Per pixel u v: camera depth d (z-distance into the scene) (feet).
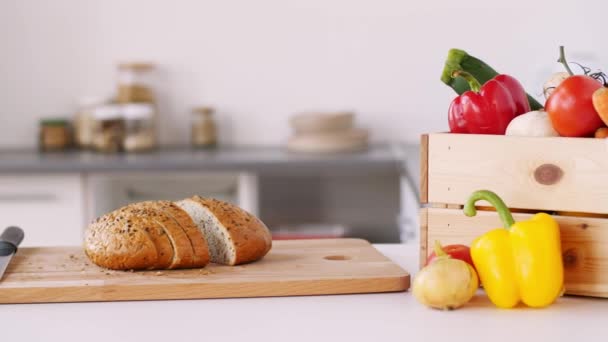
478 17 10.90
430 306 2.98
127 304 3.15
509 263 2.94
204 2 11.10
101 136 10.58
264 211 11.09
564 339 2.61
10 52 11.11
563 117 3.07
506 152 3.16
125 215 3.57
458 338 2.63
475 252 3.01
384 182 11.02
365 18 11.05
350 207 11.07
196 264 3.50
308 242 4.17
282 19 11.10
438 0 10.95
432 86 11.10
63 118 11.10
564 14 10.66
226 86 11.21
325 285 3.26
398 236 11.10
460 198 3.26
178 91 11.21
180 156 9.83
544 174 3.11
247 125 11.25
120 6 11.13
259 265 3.58
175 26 11.14
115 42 11.16
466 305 3.04
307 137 10.16
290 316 2.93
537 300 2.93
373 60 11.10
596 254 3.06
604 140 3.01
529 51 10.82
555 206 3.11
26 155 10.16
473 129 3.36
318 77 11.15
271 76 11.18
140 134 10.57
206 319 2.91
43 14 11.09
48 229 9.39
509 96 3.33
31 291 3.17
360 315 2.93
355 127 11.18
